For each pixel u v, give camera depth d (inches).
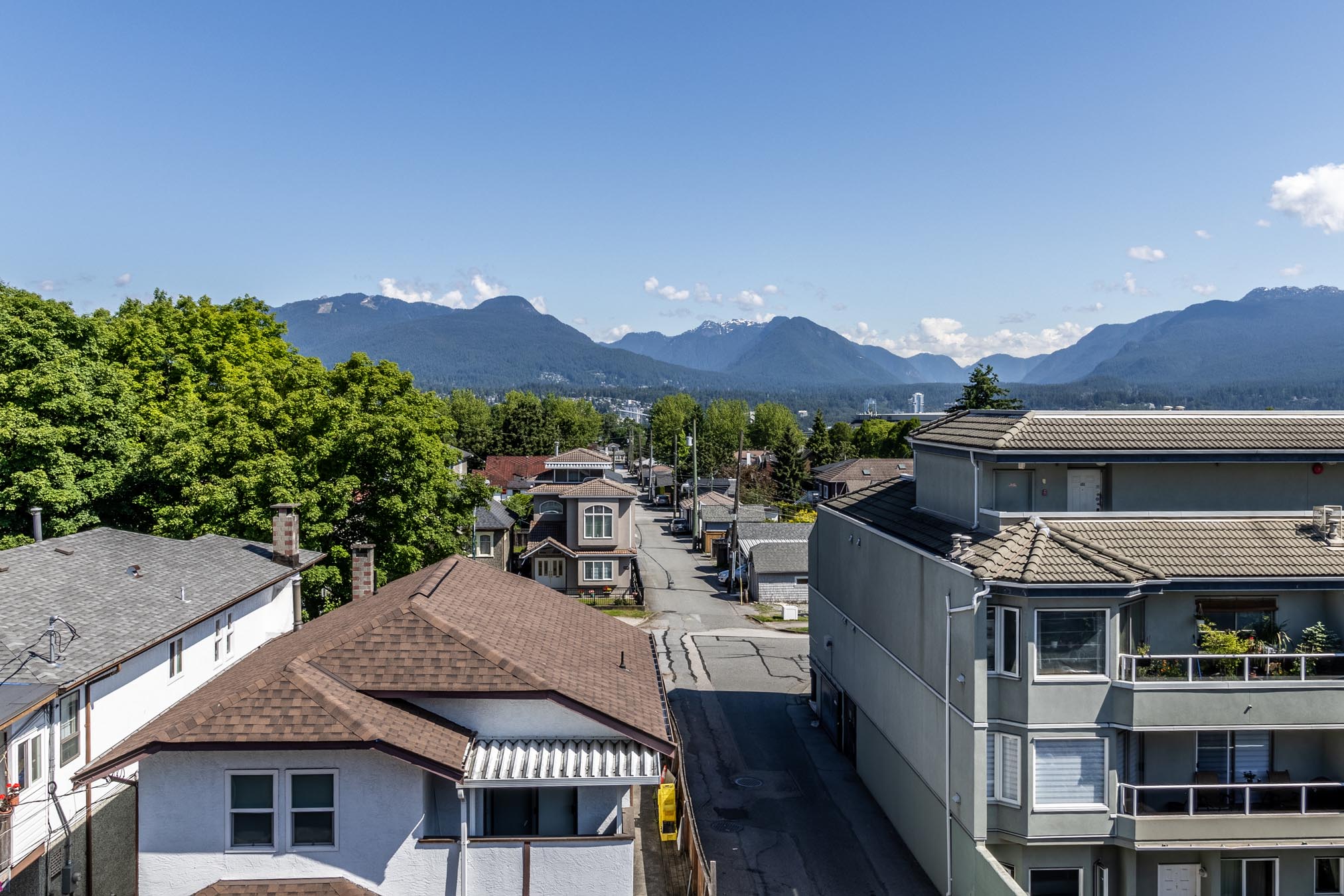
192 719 546.0
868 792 1124.5
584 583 2416.3
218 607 963.3
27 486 1166.3
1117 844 776.9
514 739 611.5
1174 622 836.6
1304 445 879.7
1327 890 813.2
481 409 5925.2
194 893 548.7
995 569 772.0
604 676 697.0
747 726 1376.7
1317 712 775.1
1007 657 789.9
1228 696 772.0
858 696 1174.3
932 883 885.2
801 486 4483.3
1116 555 800.3
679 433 6638.8
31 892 692.1
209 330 1801.2
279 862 554.3
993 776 794.2
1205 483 902.4
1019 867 800.9
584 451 3011.8
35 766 697.0
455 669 611.2
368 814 558.6
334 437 1438.2
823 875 904.9
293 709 554.3
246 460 1341.0
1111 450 863.7
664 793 838.5
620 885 573.0
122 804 820.6
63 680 693.3
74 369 1269.7
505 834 604.4
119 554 1007.6
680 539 3676.2
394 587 888.3
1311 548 836.6
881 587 1078.4
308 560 1232.8
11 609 784.9
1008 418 944.9
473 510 1814.7
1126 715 770.2
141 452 1350.9
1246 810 780.6
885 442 4633.4
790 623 2127.2
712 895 667.4
